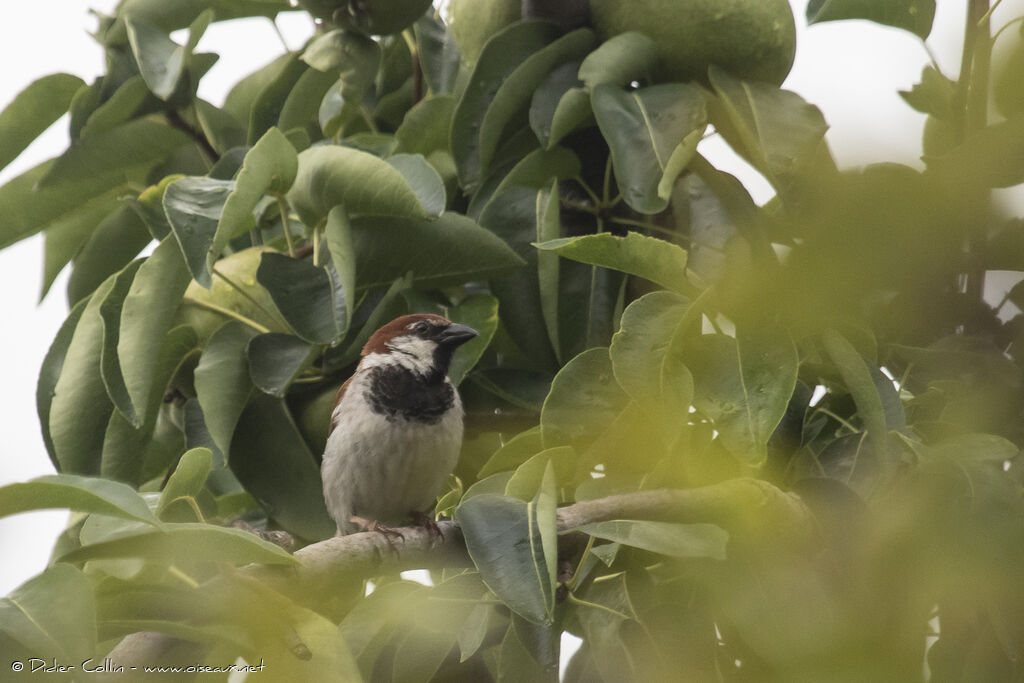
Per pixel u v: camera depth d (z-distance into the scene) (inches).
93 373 296.7
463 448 332.2
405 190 274.2
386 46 371.9
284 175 274.2
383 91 373.7
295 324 271.4
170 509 207.5
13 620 153.6
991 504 205.6
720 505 220.7
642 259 224.2
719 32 287.0
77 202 349.7
